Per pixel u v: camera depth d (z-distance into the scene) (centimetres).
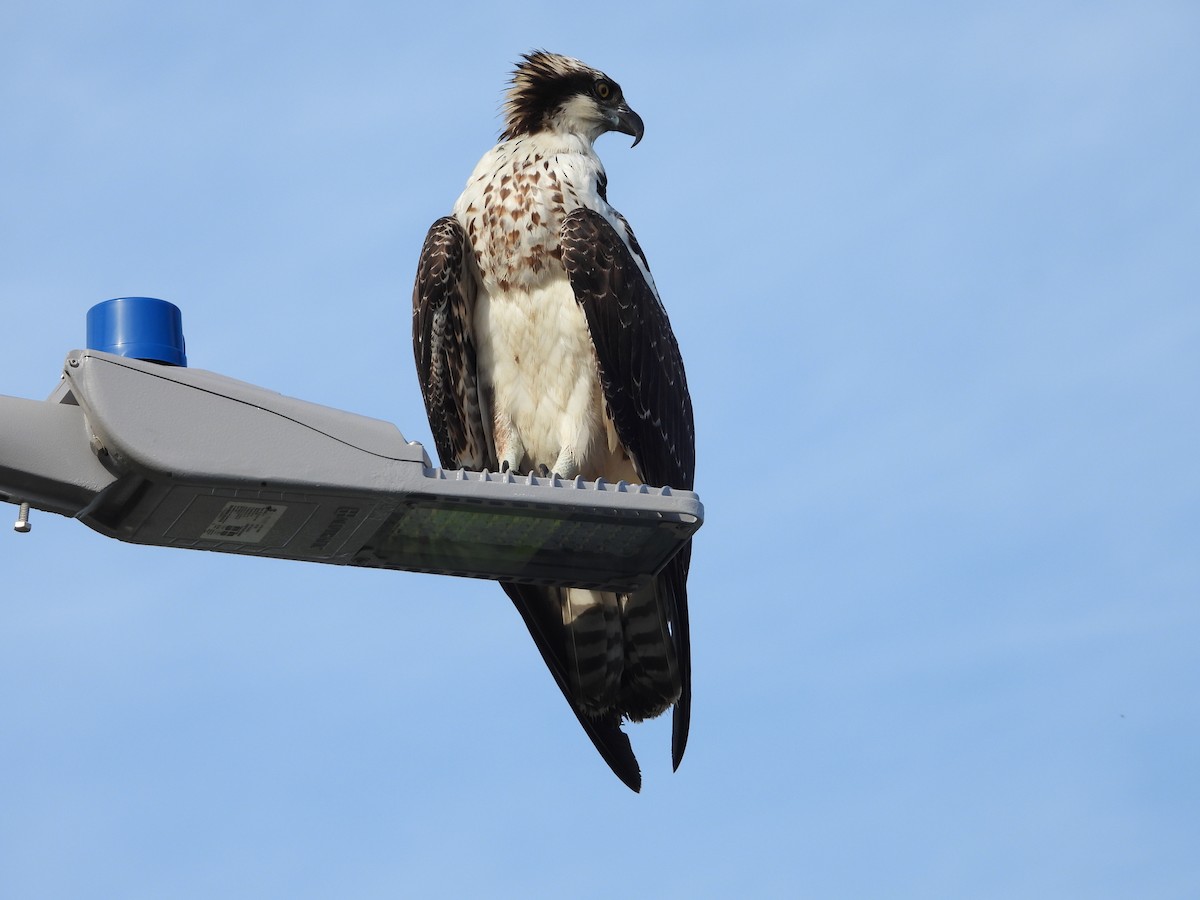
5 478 713
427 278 1246
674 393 1298
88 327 740
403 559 827
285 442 736
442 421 1260
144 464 706
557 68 1353
